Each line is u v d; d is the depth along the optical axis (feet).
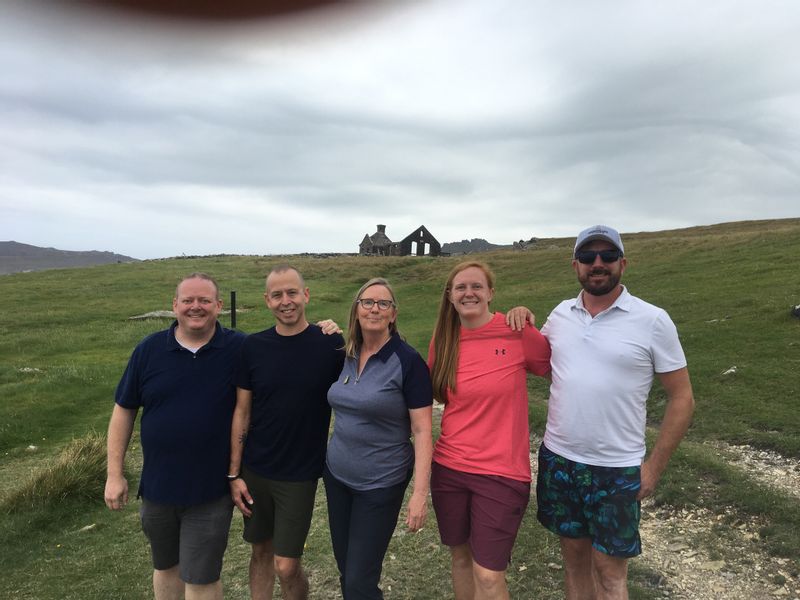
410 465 11.30
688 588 14.02
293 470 11.58
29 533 19.08
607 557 10.45
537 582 14.55
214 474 11.38
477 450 10.88
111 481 11.49
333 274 154.61
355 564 10.57
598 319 10.66
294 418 11.47
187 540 11.48
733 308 47.98
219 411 11.43
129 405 11.69
